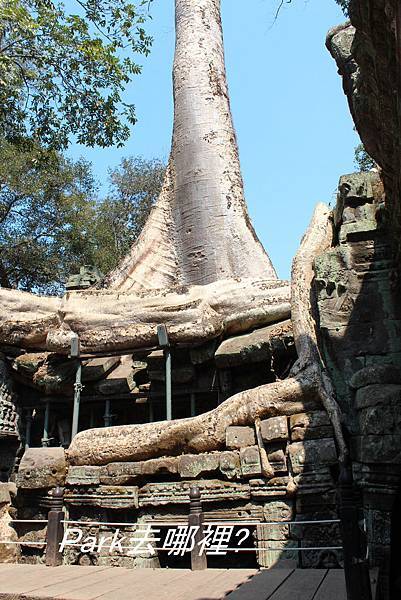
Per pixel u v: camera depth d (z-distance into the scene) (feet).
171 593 16.47
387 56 17.24
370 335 28.60
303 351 28.53
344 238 30.91
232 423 25.73
